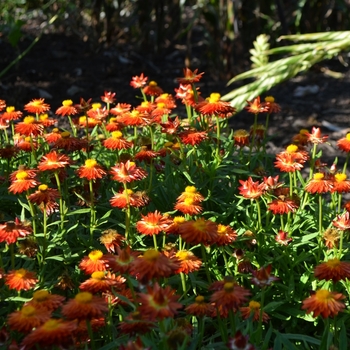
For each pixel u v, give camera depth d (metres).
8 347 1.52
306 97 3.40
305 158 1.89
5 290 1.75
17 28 2.89
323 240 1.86
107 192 1.96
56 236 1.83
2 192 1.98
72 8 3.82
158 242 1.91
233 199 2.04
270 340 1.79
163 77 3.61
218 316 1.63
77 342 1.64
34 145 2.03
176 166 1.96
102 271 1.63
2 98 3.09
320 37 2.73
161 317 1.48
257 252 1.90
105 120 2.18
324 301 1.55
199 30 4.49
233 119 3.12
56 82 3.37
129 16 4.04
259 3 3.72
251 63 3.85
